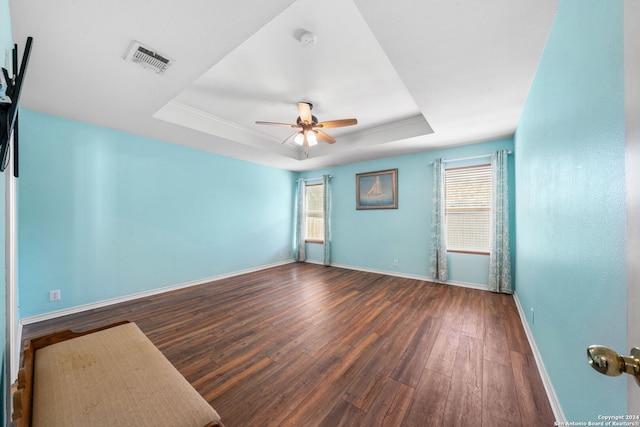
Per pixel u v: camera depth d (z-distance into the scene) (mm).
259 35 1887
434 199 4055
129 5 1341
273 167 5504
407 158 4473
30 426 777
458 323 2570
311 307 3039
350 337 2291
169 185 3738
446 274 4016
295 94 2820
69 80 2057
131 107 2555
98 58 1781
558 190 1430
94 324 2570
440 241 4004
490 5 1340
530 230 2268
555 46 1448
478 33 1540
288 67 2303
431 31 1526
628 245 509
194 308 3016
